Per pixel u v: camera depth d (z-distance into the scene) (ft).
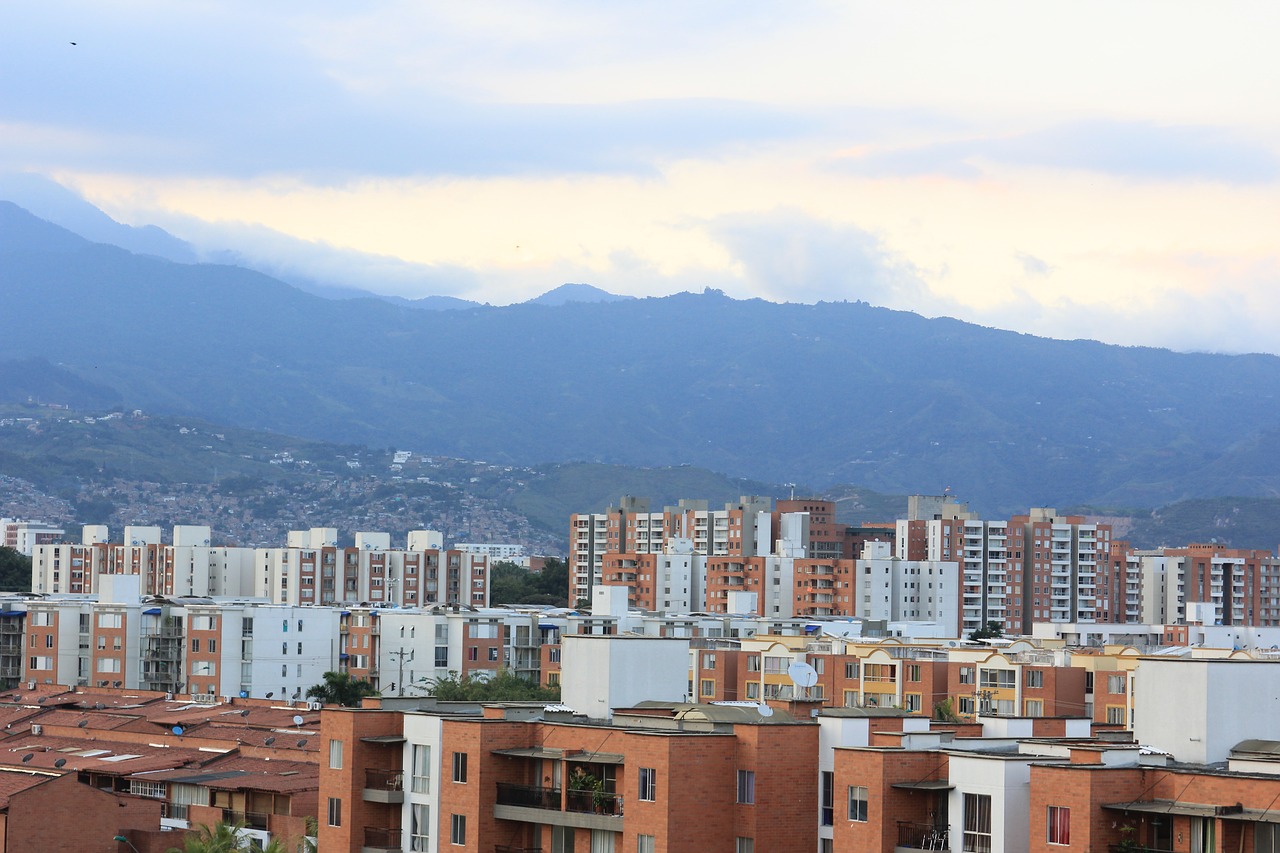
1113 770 293.02
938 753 320.91
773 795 336.29
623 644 407.23
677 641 415.03
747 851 335.47
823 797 339.77
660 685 411.54
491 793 361.51
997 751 333.83
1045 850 296.51
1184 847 285.84
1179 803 289.33
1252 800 281.74
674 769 332.39
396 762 383.24
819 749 341.21
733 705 380.37
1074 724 367.45
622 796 346.95
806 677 501.15
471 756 363.35
